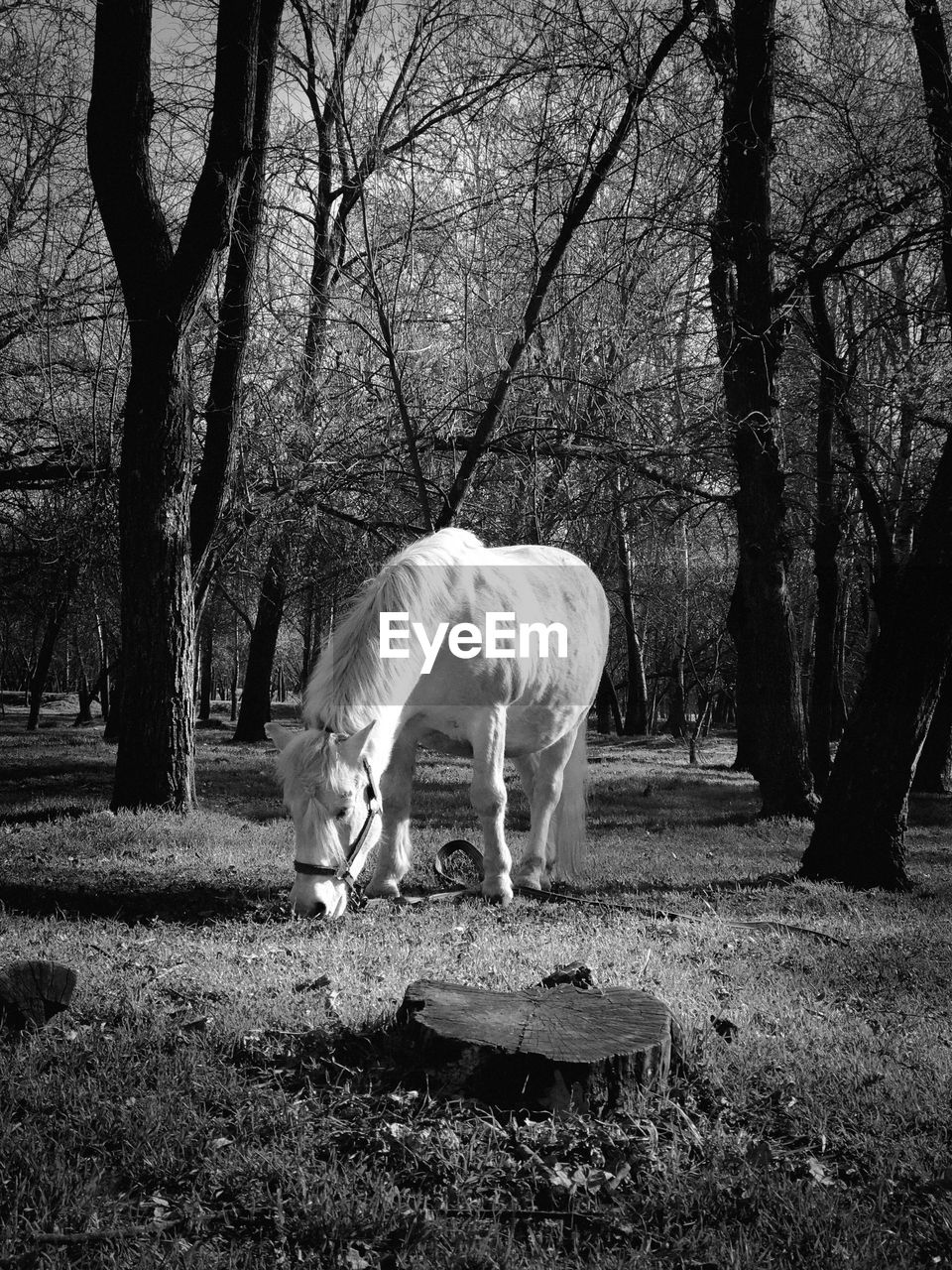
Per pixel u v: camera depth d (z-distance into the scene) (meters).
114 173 10.62
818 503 18.22
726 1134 3.55
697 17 12.24
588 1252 2.90
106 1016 4.29
